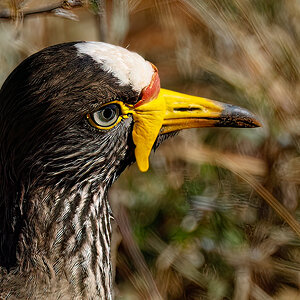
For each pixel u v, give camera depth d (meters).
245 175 11.30
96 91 7.26
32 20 11.18
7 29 10.56
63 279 7.57
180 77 12.30
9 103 7.23
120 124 7.68
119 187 11.35
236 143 11.66
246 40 12.12
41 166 7.37
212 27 12.26
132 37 12.48
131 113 7.72
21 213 7.50
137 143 7.86
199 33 12.41
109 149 7.67
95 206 7.79
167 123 8.09
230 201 11.39
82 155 7.48
